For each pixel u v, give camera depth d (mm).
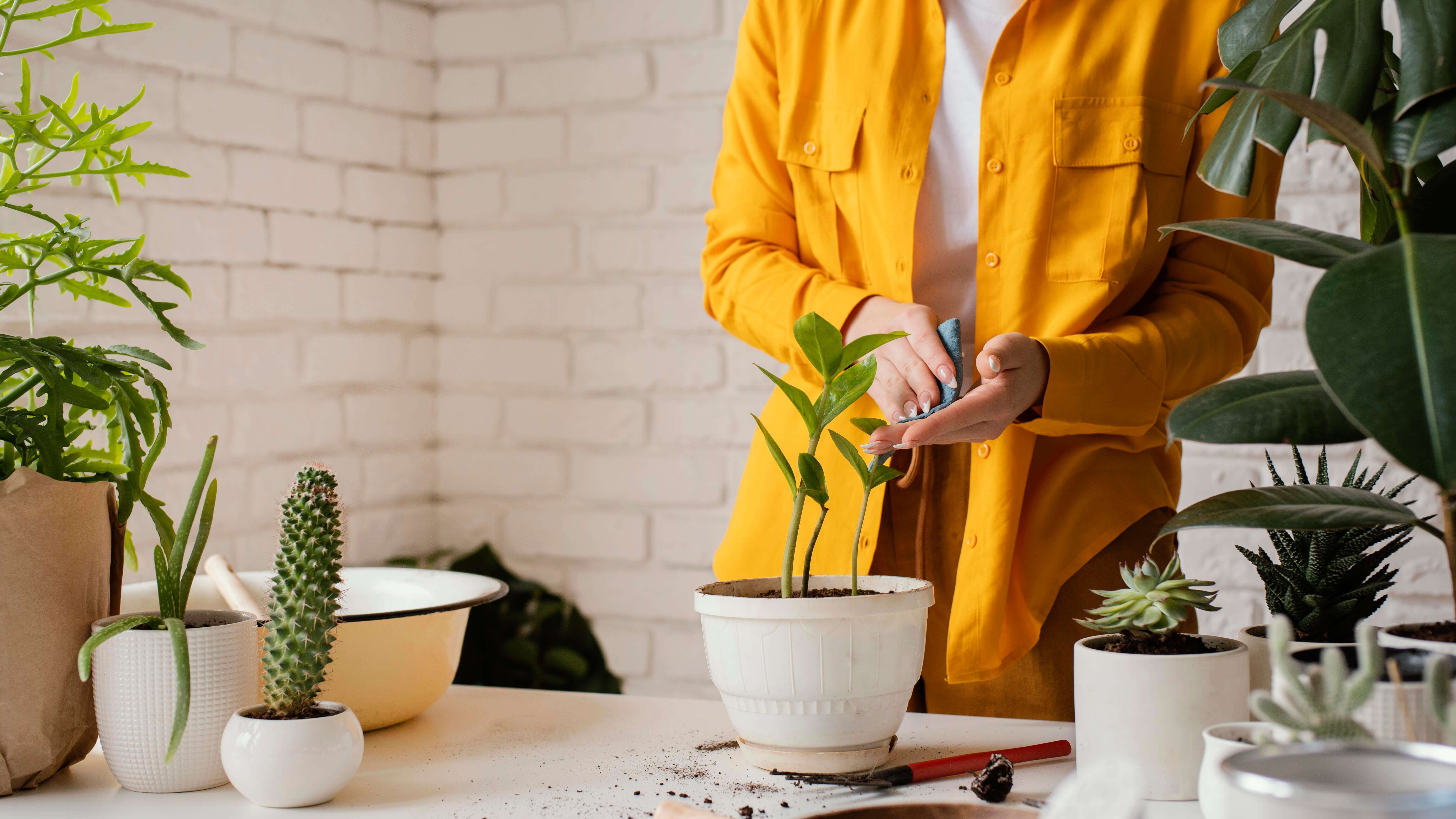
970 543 965
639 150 1808
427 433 1940
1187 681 586
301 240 1704
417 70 1902
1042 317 979
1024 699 1001
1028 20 971
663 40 1785
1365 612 670
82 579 684
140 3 1455
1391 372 385
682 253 1790
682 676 1807
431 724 803
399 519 1886
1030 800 616
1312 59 581
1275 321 1464
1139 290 992
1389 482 1400
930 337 827
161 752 645
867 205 1034
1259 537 1473
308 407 1722
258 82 1628
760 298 1019
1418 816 367
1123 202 955
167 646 642
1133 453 990
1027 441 961
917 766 659
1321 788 382
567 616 1846
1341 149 1446
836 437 672
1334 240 526
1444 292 399
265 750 606
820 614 642
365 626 742
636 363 1822
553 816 607
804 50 1061
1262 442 499
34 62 1327
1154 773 592
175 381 1516
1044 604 963
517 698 880
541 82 1863
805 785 654
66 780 695
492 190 1902
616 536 1841
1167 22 960
